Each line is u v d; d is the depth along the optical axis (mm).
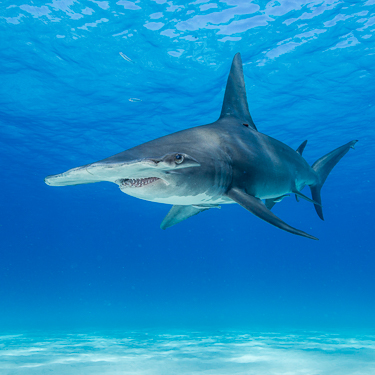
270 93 15383
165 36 11977
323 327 20938
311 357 7625
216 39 12133
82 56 12961
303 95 15617
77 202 38875
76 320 37031
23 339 13555
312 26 11594
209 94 15477
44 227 59000
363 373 5691
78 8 10828
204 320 33938
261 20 11352
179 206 3910
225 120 3949
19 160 24250
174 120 18047
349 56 13062
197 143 3174
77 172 2211
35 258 115750
